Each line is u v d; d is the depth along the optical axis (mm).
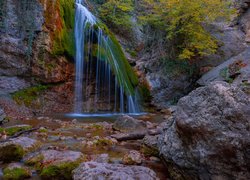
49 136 5363
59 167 3516
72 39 9812
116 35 14086
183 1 11742
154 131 5688
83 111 9930
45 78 8898
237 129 2832
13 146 3975
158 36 13320
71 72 9633
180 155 3295
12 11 8336
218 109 2986
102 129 6359
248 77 9359
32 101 8555
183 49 12609
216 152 2904
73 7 10586
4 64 8195
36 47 8680
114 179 2912
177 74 12516
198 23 13055
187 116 3189
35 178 3473
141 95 11695
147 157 4309
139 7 14914
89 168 3176
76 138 5340
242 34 14477
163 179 3514
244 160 2771
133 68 12609
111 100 10555
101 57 10133
